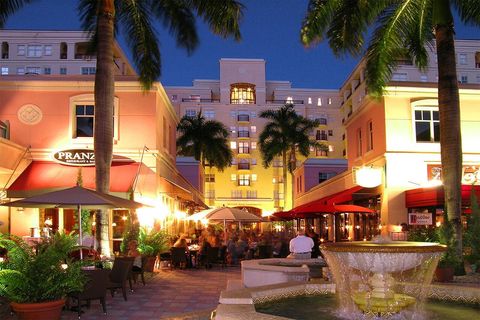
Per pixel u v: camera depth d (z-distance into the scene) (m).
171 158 28.67
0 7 17.55
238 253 23.09
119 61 45.56
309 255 14.49
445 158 14.34
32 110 22.61
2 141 19.33
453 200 14.06
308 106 80.06
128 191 19.88
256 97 83.19
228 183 77.81
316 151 78.94
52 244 9.91
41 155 22.31
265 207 77.50
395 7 17.38
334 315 7.25
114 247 22.09
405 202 22.52
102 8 16.77
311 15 17.62
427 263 7.44
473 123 23.53
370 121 25.62
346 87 67.38
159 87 23.12
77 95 22.70
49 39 65.19
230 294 7.41
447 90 14.55
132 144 22.50
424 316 7.20
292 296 8.48
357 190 24.30
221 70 83.25
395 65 18.03
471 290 8.09
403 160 22.83
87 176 20.91
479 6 15.58
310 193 43.47
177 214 32.31
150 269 18.94
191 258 21.75
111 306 11.71
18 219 21.39
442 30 14.88
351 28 17.42
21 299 8.84
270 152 56.66
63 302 9.18
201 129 55.56
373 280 7.40
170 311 11.09
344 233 32.06
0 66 64.88
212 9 17.95
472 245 13.41
